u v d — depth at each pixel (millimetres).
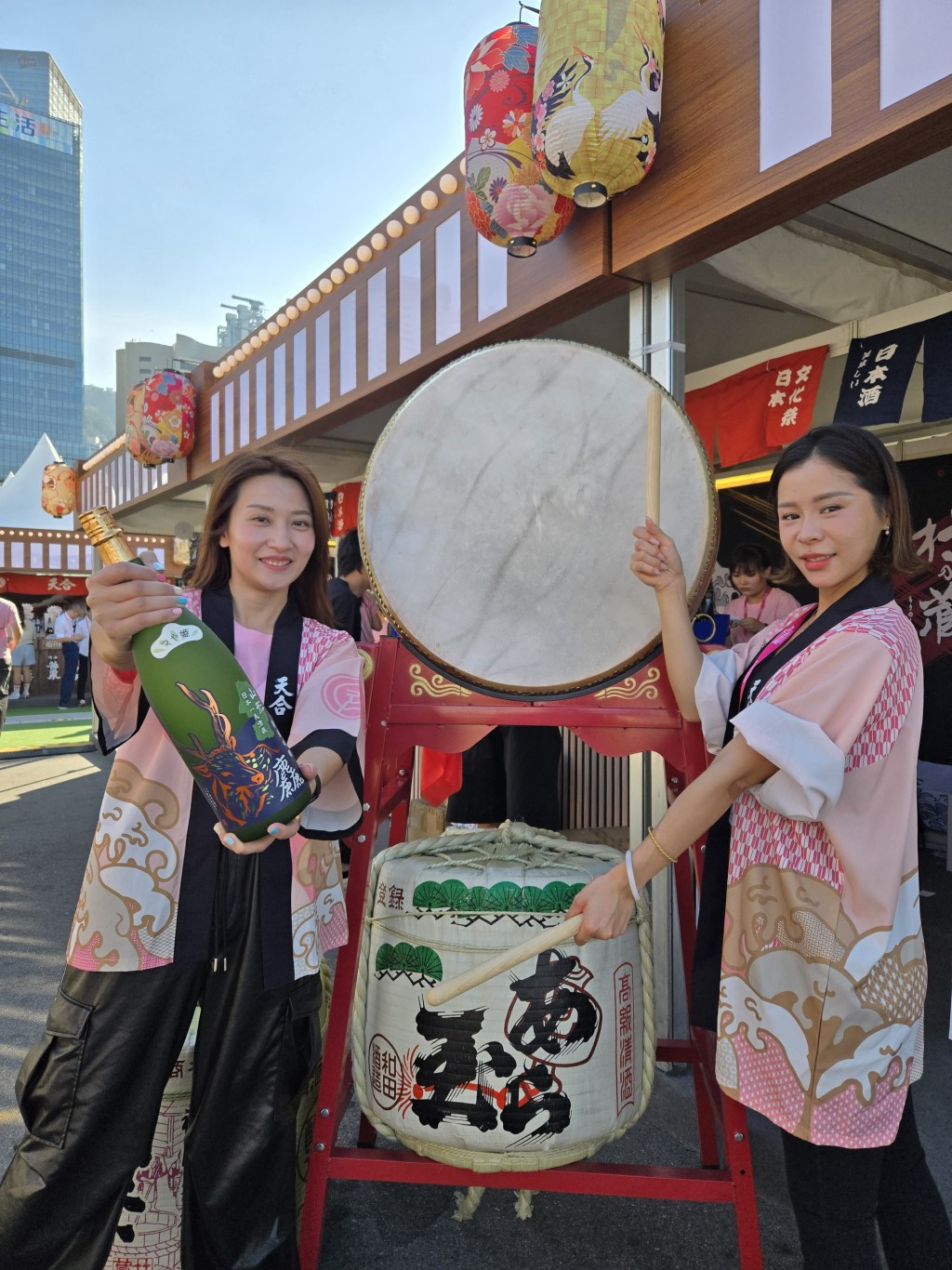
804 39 1851
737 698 1283
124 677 1145
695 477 1381
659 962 2320
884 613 1122
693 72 2127
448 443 1413
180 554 7379
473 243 3238
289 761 1063
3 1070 2234
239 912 1197
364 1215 1691
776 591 4324
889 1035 1083
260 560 1233
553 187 2232
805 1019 1104
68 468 10711
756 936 1164
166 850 1173
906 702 1084
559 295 2658
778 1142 1939
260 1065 1200
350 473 6855
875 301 3199
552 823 3697
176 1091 1341
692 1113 2057
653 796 2389
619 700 1415
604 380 1406
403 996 1329
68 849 4699
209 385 6426
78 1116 1146
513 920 1288
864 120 1734
